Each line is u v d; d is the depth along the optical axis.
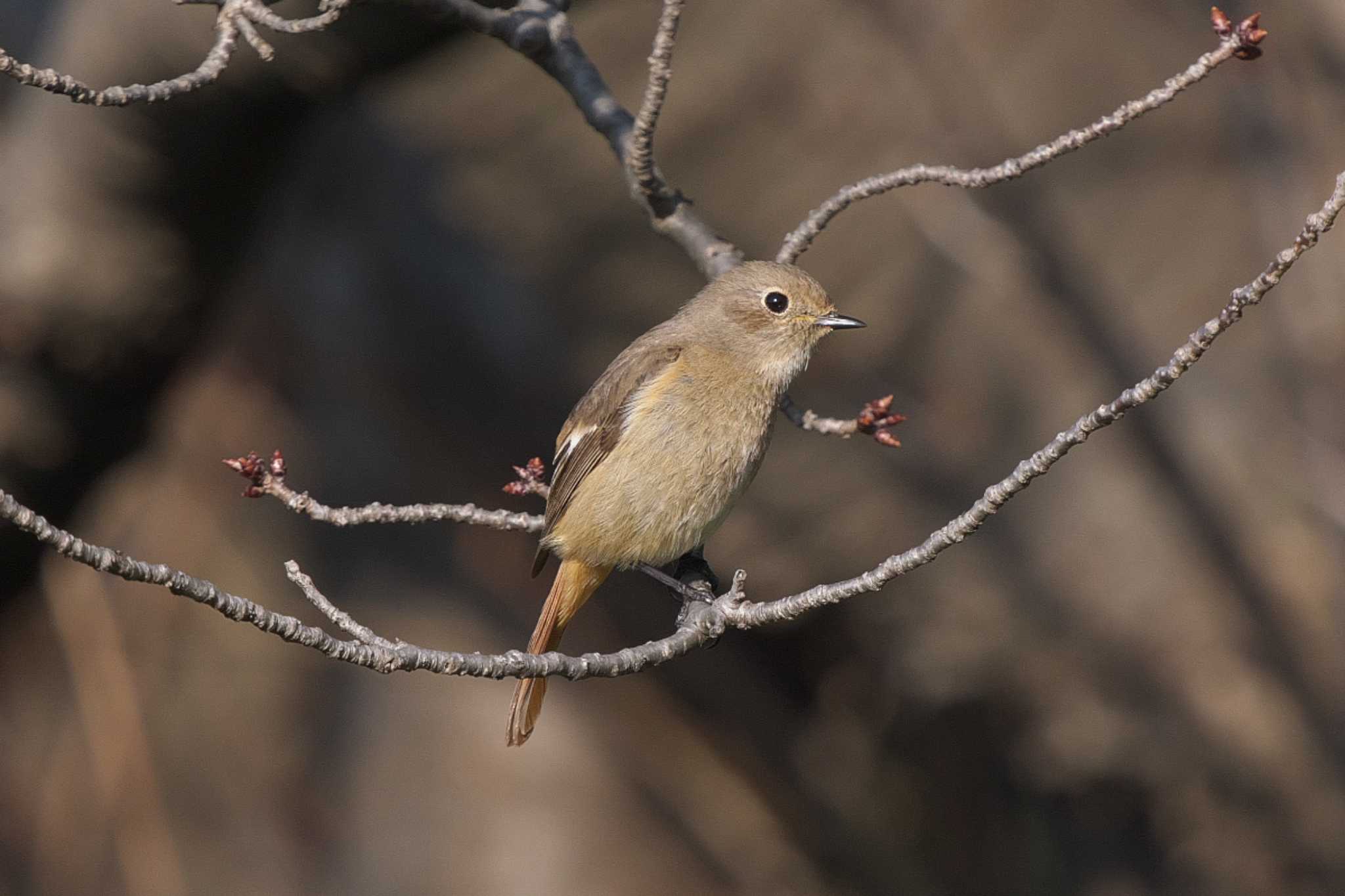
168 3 9.16
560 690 14.19
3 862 13.66
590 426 6.80
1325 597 13.26
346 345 15.30
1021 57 15.53
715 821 13.64
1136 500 13.87
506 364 15.06
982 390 14.27
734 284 6.91
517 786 13.53
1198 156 14.88
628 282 15.25
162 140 9.80
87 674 13.98
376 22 8.57
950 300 14.62
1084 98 15.25
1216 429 13.86
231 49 5.27
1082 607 13.63
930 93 15.44
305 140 11.48
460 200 16.06
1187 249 14.52
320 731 14.17
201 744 14.06
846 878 13.62
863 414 6.48
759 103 15.86
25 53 9.88
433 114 16.73
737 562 13.81
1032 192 14.78
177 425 14.93
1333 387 13.43
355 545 14.60
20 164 10.05
